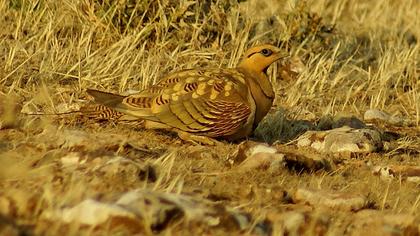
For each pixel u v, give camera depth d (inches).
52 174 410.6
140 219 355.3
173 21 746.2
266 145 511.8
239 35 768.3
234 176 469.1
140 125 554.9
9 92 604.4
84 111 557.9
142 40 737.6
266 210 410.0
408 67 805.9
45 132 498.9
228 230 376.5
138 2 738.2
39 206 361.4
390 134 653.9
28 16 725.9
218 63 747.4
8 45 693.9
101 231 348.5
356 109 716.0
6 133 506.3
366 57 834.8
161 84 556.7
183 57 738.8
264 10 877.2
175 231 362.9
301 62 773.9
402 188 489.7
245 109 547.5
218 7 779.4
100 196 376.5
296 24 806.5
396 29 916.6
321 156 541.3
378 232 394.9
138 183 418.0
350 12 988.6
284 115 629.9
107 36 725.3
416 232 409.1
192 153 519.5
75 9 738.2
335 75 781.3
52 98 613.3
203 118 542.3
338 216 421.4
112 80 671.1
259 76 566.3
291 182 476.7
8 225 321.4
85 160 441.7
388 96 765.9
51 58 670.5
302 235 397.1
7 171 403.9
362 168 538.6
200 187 434.0
